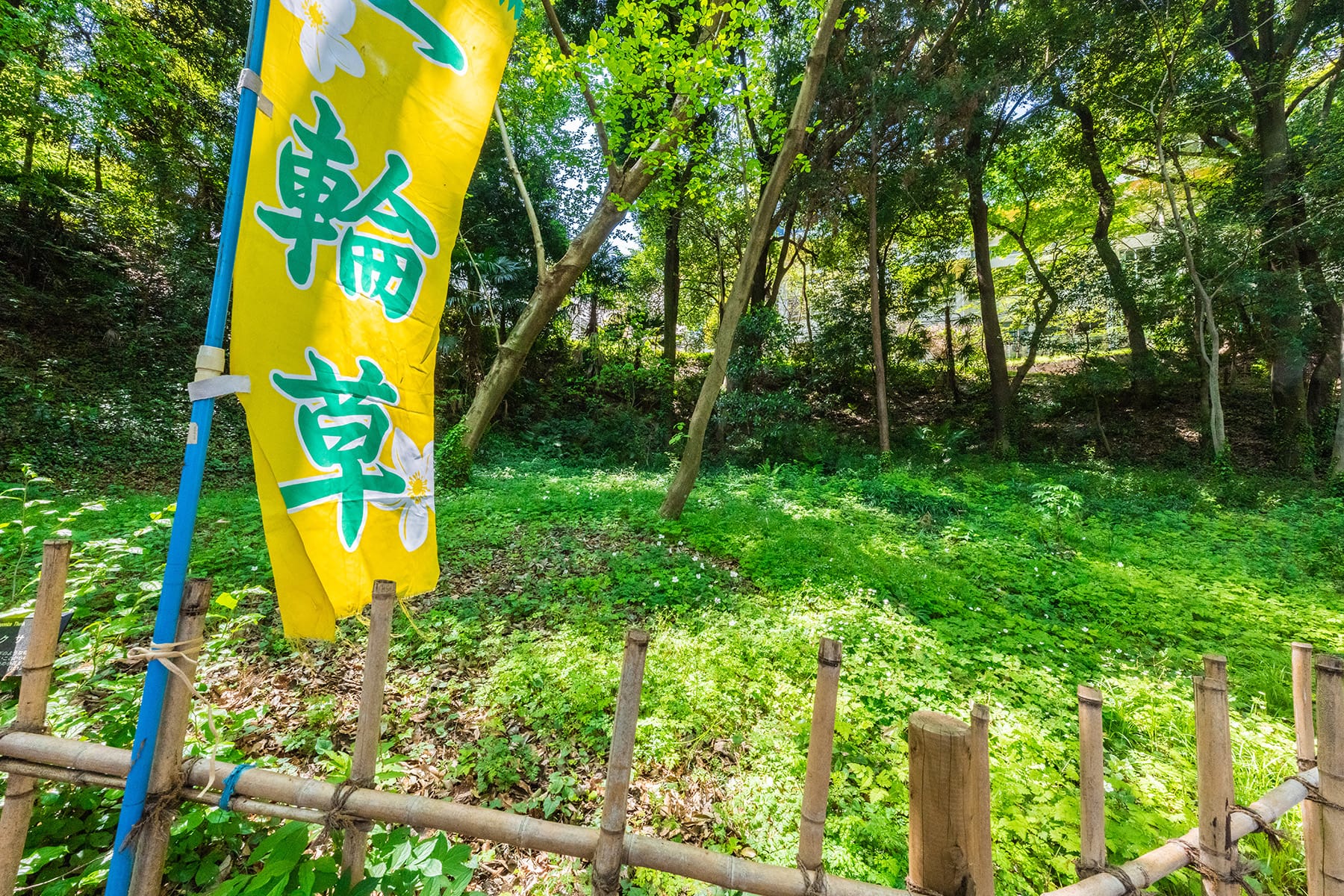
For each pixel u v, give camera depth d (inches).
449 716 110.0
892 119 446.3
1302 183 436.5
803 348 682.2
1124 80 473.4
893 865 80.7
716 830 87.8
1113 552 261.9
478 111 70.1
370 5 61.4
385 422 65.6
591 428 518.3
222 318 53.1
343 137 60.5
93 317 374.6
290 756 96.1
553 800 89.0
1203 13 439.8
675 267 594.2
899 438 564.1
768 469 412.8
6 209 365.1
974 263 698.2
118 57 321.4
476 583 175.3
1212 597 206.1
